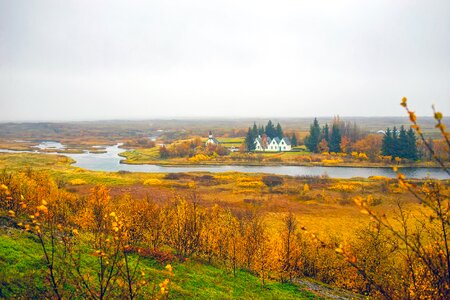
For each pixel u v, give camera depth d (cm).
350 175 11700
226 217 4053
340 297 3080
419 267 1608
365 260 3159
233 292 2716
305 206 7400
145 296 1831
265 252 3362
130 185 9075
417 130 529
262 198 8106
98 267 2086
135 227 3145
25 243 2228
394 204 7031
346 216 6588
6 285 1738
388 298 753
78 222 3059
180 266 3011
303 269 3906
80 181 8975
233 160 15550
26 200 2891
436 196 691
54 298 1343
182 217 3416
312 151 17650
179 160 15800
